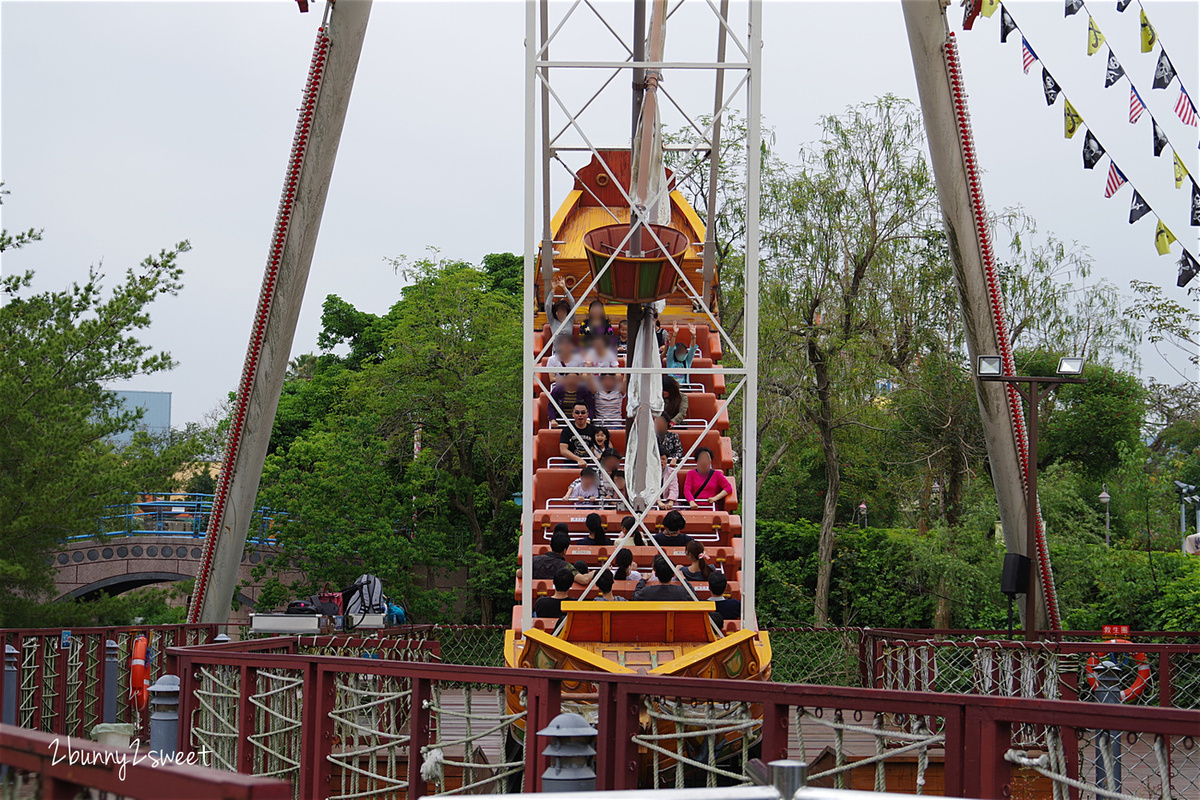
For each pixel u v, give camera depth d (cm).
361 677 690
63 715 1115
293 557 3300
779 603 3030
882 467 3266
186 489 3953
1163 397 4303
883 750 444
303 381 4962
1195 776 764
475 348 3416
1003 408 1672
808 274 2775
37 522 2058
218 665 728
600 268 1046
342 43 1420
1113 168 1121
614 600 981
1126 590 2352
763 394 2802
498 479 3622
